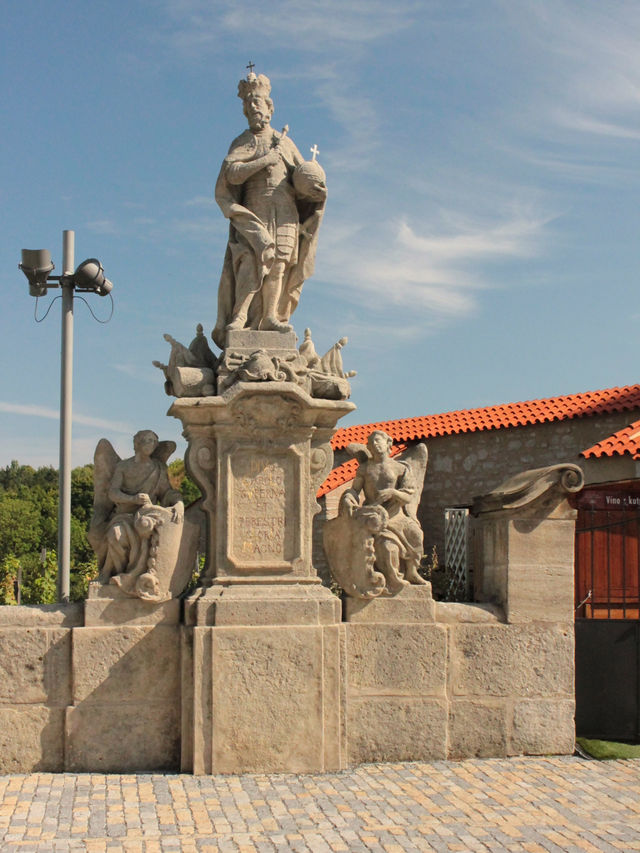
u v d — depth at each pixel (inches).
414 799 314.5
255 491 363.3
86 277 470.3
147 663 355.3
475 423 925.2
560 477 390.0
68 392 473.7
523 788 330.3
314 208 388.8
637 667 409.4
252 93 384.2
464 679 380.2
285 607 352.8
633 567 613.0
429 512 943.7
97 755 349.1
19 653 351.6
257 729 346.6
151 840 269.9
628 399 859.4
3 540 1477.6
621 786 334.6
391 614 373.7
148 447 366.3
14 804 303.3
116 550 358.6
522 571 388.5
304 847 265.7
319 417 370.9
